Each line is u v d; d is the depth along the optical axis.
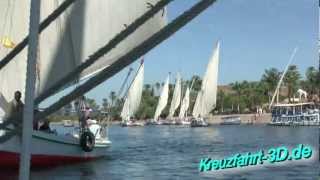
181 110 142.25
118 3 19.44
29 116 2.70
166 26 2.65
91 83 2.86
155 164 23.92
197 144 44.41
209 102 121.56
